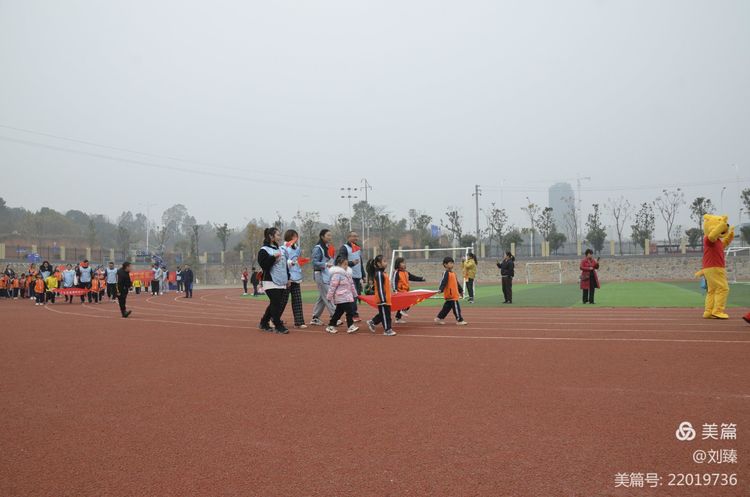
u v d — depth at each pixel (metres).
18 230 92.44
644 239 62.56
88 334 12.23
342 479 3.81
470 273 22.09
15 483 3.84
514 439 4.53
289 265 12.63
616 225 70.94
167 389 6.56
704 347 8.78
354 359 8.33
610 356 8.13
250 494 3.60
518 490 3.58
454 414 5.27
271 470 4.00
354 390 6.32
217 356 8.84
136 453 4.39
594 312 16.06
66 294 27.55
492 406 5.51
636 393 5.90
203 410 5.60
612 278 53.84
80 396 6.28
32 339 11.37
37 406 5.86
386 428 4.89
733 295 21.86
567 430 4.72
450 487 3.64
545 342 9.73
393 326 13.20
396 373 7.21
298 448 4.43
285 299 12.00
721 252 13.03
